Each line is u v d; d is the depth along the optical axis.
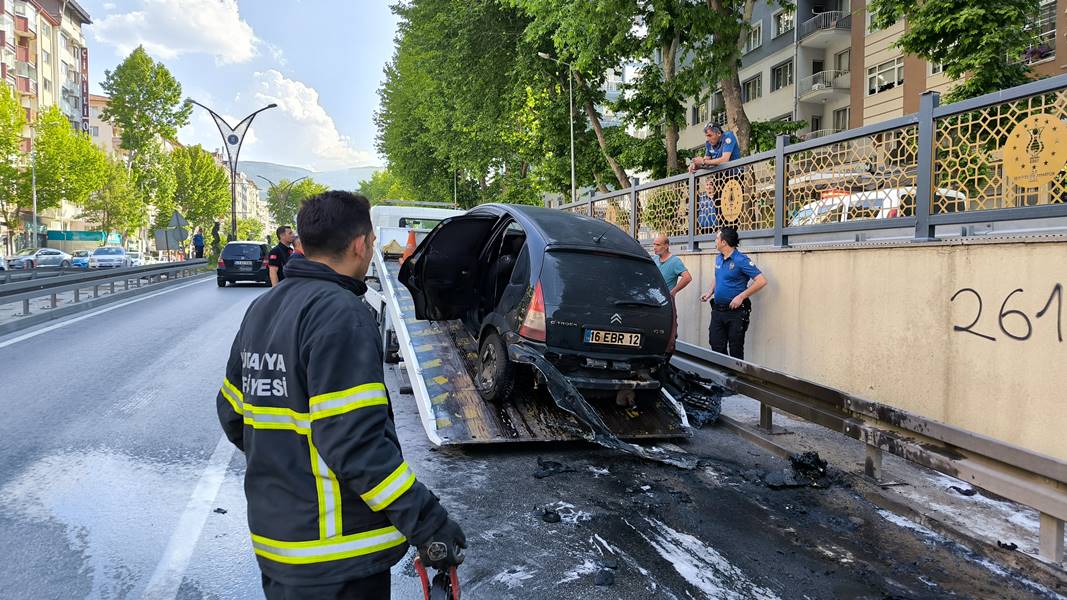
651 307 5.63
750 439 5.93
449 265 6.97
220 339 10.19
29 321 11.52
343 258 1.88
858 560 3.57
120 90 67.31
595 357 5.43
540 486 4.62
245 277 20.91
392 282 8.15
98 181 54.41
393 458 1.62
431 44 27.66
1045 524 3.53
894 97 29.06
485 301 6.77
